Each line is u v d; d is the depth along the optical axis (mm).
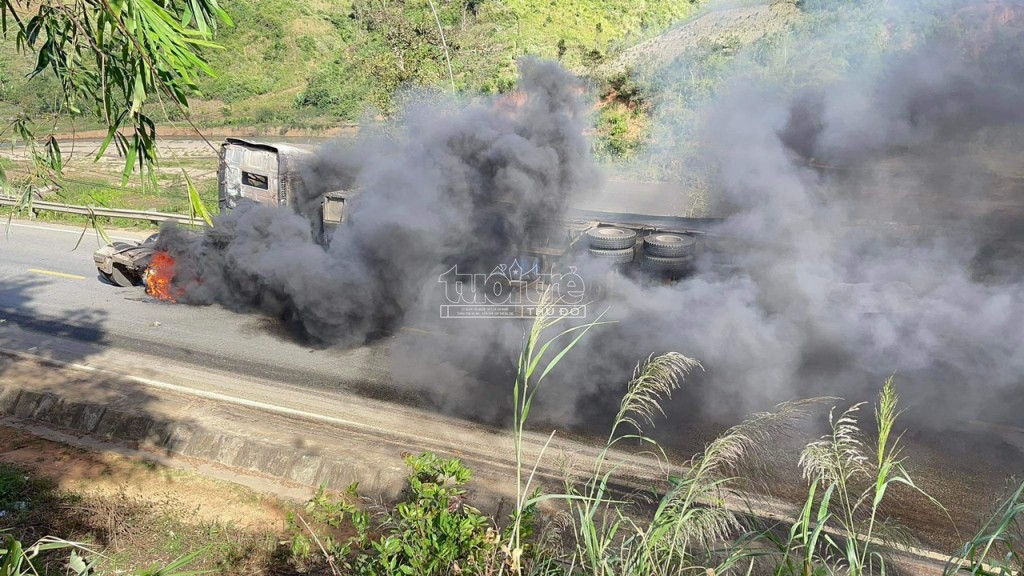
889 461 3812
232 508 7219
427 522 4789
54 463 7969
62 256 16266
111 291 13844
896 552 5980
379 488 7402
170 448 8336
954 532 6512
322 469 7684
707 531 3922
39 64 4383
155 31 3602
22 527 6703
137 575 4180
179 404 9109
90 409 8867
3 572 3326
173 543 6617
